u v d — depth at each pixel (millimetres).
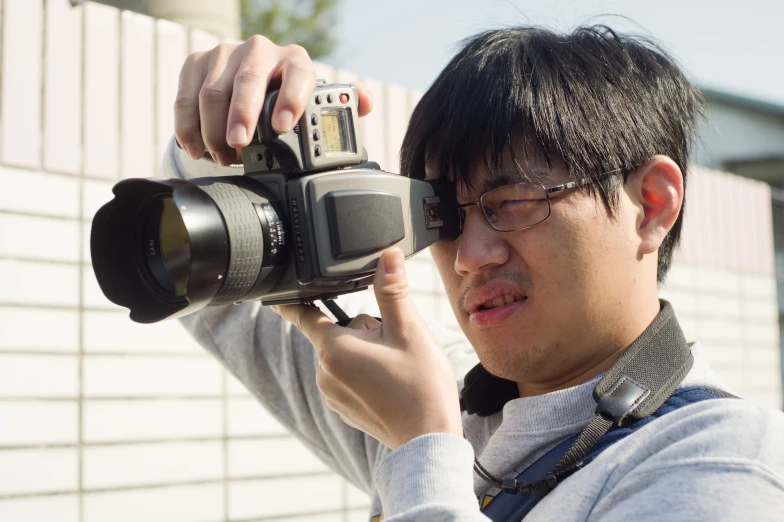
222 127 1486
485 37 1586
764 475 1211
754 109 12594
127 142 3373
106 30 3344
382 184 1462
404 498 1252
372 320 1515
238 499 3578
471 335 1497
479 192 1484
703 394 1410
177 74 3527
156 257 1462
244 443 3617
